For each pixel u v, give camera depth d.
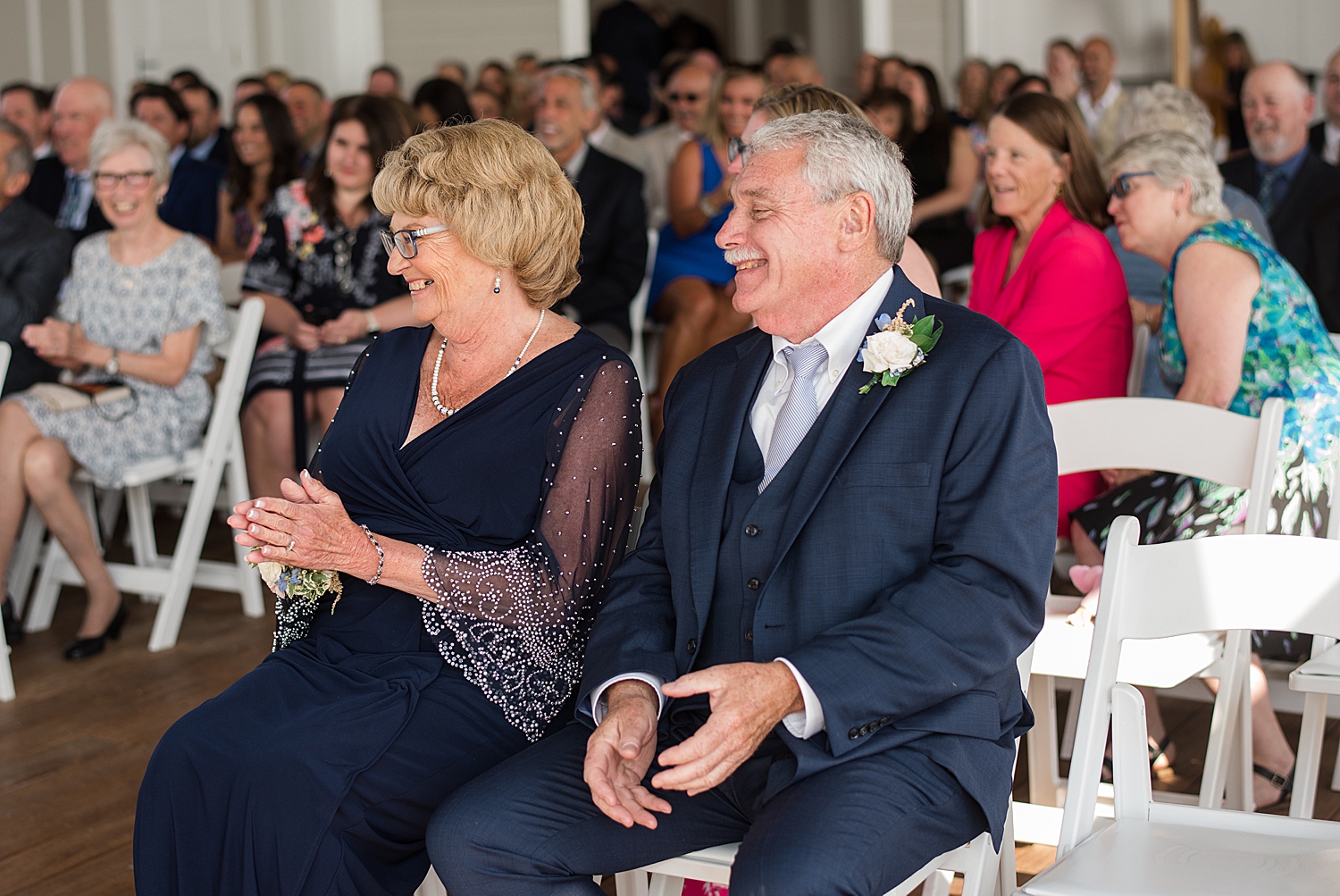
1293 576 1.81
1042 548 1.76
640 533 2.09
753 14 14.70
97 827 2.77
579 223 2.20
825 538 1.79
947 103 10.45
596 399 2.11
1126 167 2.89
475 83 8.45
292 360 4.36
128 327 3.98
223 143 7.67
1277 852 1.70
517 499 2.10
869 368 1.81
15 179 4.20
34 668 3.74
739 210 1.89
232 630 4.05
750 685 1.65
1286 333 2.72
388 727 1.96
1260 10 10.91
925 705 1.71
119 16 10.08
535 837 1.75
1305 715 2.40
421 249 2.08
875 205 1.84
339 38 10.02
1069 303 3.06
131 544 4.85
